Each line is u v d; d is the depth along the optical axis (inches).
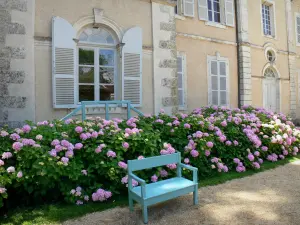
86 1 238.7
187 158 172.1
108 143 147.6
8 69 204.5
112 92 255.9
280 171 198.1
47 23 223.6
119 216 121.3
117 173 137.4
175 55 278.5
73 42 230.8
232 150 199.3
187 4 364.8
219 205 133.0
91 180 140.6
